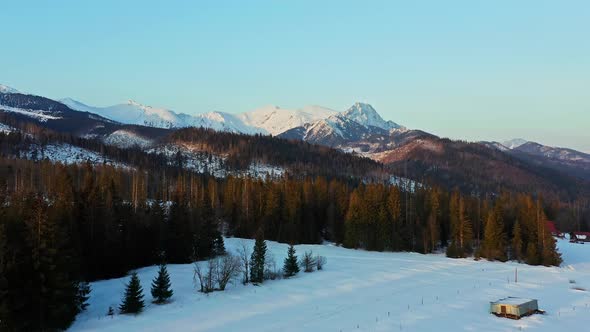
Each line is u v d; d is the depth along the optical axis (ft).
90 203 248.11
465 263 338.34
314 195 455.63
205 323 175.42
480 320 190.80
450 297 228.22
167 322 174.40
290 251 269.03
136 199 404.57
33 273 156.76
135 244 266.16
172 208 295.69
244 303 204.03
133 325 169.27
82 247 228.02
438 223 403.54
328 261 317.01
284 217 409.28
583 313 207.00
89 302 195.62
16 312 152.56
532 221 374.84
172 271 255.91
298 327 175.01
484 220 425.28
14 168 473.67
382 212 389.19
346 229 392.68
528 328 181.78
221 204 466.70
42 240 159.12
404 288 244.83
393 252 382.42
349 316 190.90
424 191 490.08
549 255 344.90
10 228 168.35
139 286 188.14
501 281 272.92
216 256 292.40
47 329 157.17
